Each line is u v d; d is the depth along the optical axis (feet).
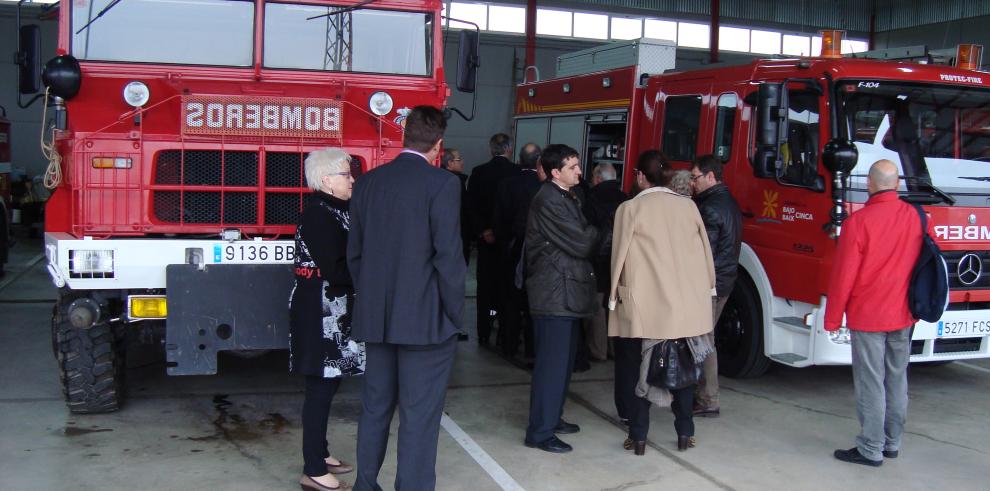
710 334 15.99
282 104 17.01
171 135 16.63
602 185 20.94
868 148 19.39
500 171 23.98
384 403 12.74
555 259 15.83
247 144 16.90
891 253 15.33
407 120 12.60
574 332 16.44
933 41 61.05
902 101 19.85
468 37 18.69
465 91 18.75
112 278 15.81
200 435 16.71
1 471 14.48
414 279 12.06
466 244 25.08
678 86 25.49
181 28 17.08
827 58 20.27
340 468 14.88
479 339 25.38
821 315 19.17
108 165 16.34
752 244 21.39
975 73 20.79
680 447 16.55
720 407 19.76
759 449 16.87
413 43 18.21
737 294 21.95
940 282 15.21
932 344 19.71
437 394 12.56
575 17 60.70
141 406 18.51
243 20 17.35
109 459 15.24
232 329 16.06
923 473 15.78
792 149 20.31
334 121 17.30
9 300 30.37
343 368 13.51
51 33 48.98
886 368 16.19
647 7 61.93
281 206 17.19
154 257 15.90
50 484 14.01
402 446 12.48
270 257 16.40
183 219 16.79
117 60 16.78
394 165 12.46
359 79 17.81
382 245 12.17
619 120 28.58
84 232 16.30
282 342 16.29
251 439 16.57
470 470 15.28
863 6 65.87
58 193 17.12
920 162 19.77
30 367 21.53
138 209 16.53
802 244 19.80
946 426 18.74
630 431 16.33
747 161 21.80
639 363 16.14
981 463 16.38
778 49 65.46
